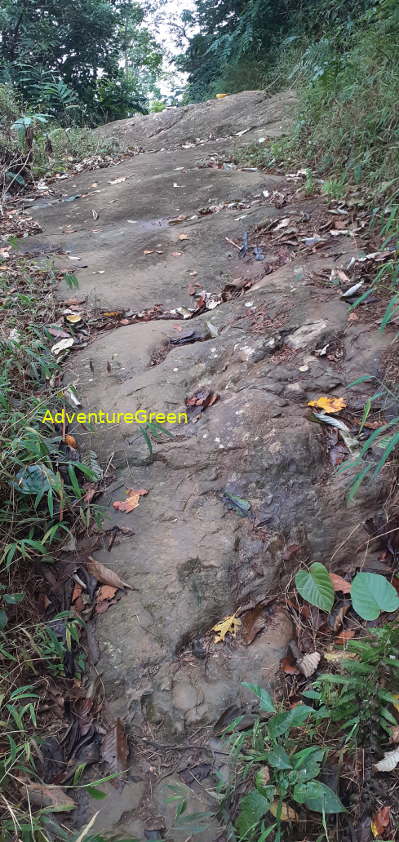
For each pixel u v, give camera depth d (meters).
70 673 1.75
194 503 2.07
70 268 3.70
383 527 1.93
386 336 2.43
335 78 4.93
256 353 2.54
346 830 1.37
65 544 2.04
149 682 1.69
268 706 1.45
